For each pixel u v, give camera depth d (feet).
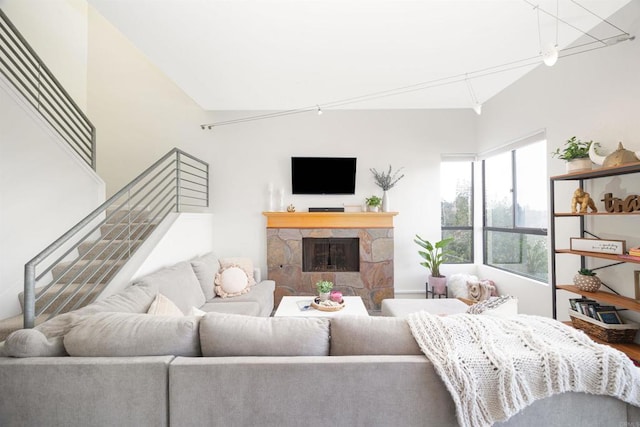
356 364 3.63
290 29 7.50
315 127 13.97
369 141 13.96
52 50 10.83
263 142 13.96
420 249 13.93
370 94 11.91
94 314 4.61
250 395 3.63
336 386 3.62
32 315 5.33
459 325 3.96
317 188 13.76
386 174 13.96
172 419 3.64
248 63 9.25
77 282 8.30
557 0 6.55
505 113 11.62
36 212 8.08
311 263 14.01
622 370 3.40
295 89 11.37
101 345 3.91
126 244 9.41
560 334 3.82
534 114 9.95
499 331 3.85
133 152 13.97
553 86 9.08
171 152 10.29
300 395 3.63
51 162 8.50
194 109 13.92
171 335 3.99
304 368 3.63
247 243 13.87
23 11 9.76
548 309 9.51
